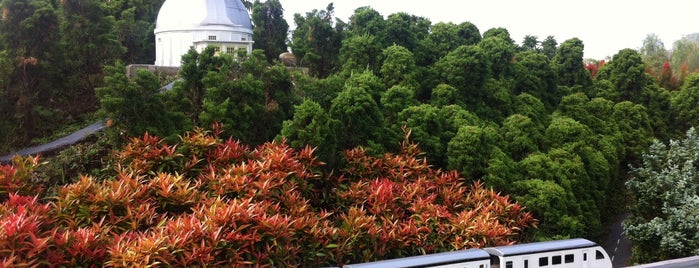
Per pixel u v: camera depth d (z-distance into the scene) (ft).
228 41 95.86
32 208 33.12
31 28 62.90
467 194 49.90
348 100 50.08
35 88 65.57
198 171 43.04
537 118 73.67
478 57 69.31
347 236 38.55
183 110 52.42
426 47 79.87
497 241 42.70
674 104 105.70
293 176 42.27
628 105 92.22
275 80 54.95
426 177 50.24
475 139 52.44
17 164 39.40
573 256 43.11
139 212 34.83
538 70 88.12
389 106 56.24
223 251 32.19
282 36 121.80
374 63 69.62
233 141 46.57
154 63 116.37
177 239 30.68
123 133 47.39
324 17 100.73
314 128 46.70
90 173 49.49
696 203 49.75
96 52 77.41
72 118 71.15
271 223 34.09
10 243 27.55
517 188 52.39
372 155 49.47
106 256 29.81
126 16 109.40
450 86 66.08
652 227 51.62
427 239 42.14
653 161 57.82
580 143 64.80
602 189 67.41
